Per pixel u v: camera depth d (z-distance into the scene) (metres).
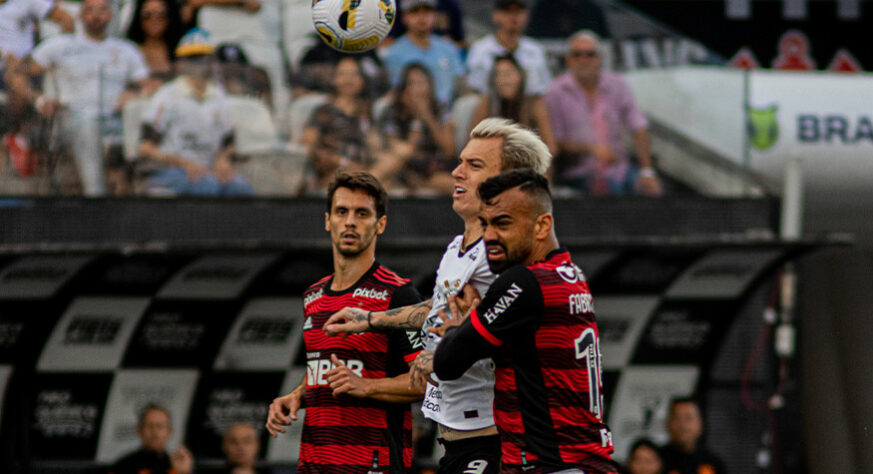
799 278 37.91
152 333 29.08
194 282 28.86
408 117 29.08
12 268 27.19
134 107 27.45
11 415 28.09
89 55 27.16
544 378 12.21
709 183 31.11
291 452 30.05
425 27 29.19
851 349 38.81
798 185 32.66
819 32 45.34
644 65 30.89
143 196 27.44
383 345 15.95
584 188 30.17
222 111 28.00
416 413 30.33
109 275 28.05
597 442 12.34
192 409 29.34
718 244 28.72
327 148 28.62
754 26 45.00
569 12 30.44
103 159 27.25
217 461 29.36
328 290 16.36
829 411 38.84
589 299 12.63
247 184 28.16
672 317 31.66
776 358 32.53
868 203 37.16
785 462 32.84
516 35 29.95
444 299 14.35
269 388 29.95
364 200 16.05
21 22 26.72
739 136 31.45
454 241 14.74
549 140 29.98
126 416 28.92
